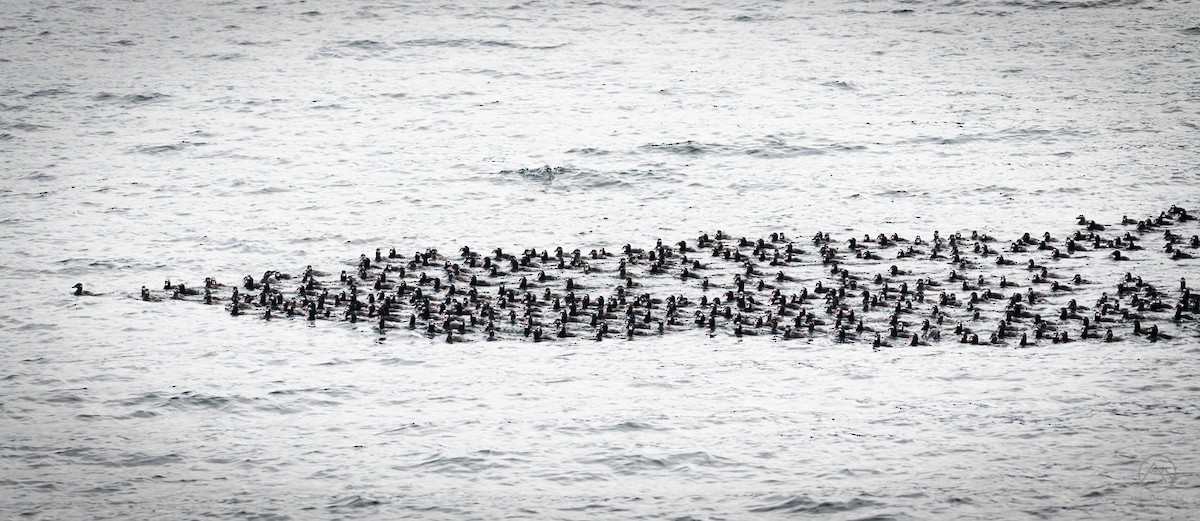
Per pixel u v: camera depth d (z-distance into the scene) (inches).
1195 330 1807.3
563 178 3021.7
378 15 5915.4
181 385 1686.8
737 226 2524.6
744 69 4667.8
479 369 1733.5
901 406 1583.4
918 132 3501.5
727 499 1346.0
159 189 2906.0
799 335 1830.7
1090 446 1448.1
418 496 1363.2
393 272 2167.8
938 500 1326.3
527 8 6131.9
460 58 4931.1
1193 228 2358.5
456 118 3838.6
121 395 1653.5
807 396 1624.0
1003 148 3255.4
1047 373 1672.0
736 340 1824.6
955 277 2054.6
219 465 1446.9
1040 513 1291.8
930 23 5536.4
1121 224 2413.9
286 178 3024.1
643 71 4665.4
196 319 1953.7
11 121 3718.0
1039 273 2074.3
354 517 1312.7
